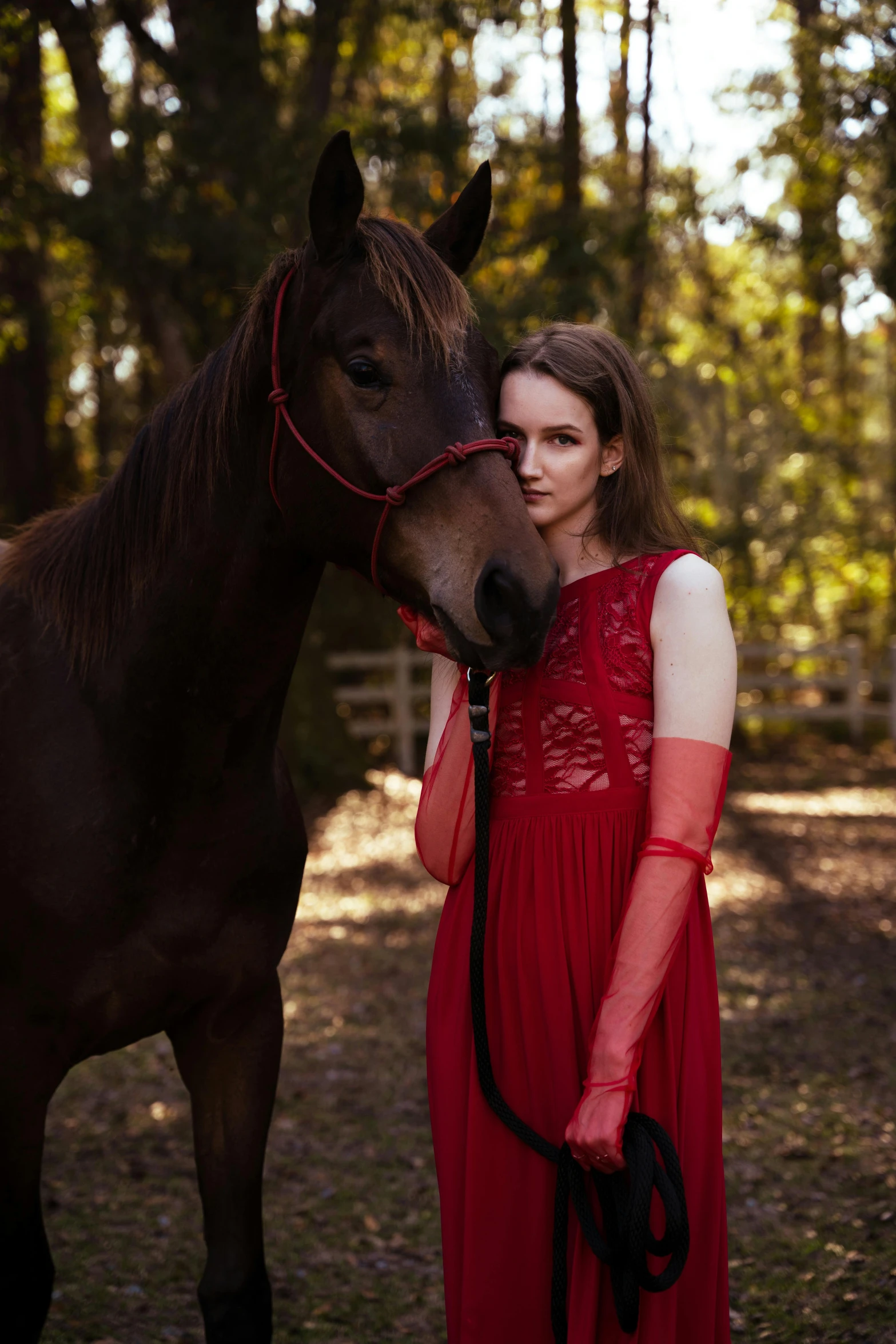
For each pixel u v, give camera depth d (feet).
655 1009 4.15
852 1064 12.03
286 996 14.83
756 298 39.32
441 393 4.46
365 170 26.45
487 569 4.15
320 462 4.73
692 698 4.26
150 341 29.37
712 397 37.55
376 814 26.22
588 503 4.61
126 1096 11.60
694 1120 4.33
